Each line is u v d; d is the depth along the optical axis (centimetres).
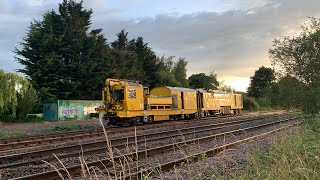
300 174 631
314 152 757
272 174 682
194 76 9800
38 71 5566
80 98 5928
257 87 10056
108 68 6322
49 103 4803
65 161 1272
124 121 3045
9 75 4228
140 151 1342
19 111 4506
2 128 3412
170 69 9519
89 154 1423
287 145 942
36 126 3653
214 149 1319
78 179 952
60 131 2862
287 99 1614
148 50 8031
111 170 1045
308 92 1515
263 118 3875
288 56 1617
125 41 8294
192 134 2198
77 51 6075
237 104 5753
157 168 1011
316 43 1544
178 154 1349
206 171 938
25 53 5688
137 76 7262
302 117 1475
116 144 1739
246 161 1080
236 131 2208
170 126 2984
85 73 5922
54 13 6112
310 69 1557
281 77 1645
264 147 1375
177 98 3772
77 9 6272
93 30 6581
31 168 1148
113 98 3031
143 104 3184
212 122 3484
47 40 5691
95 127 3197
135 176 840
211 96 4709
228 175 841
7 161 1317
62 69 5744
